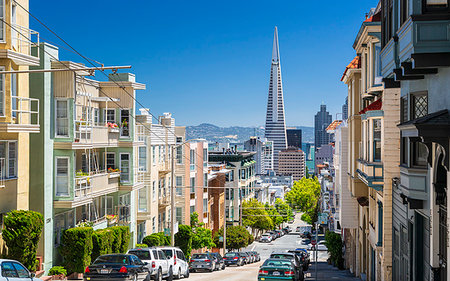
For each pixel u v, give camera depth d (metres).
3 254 24.47
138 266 23.19
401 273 22.02
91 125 32.09
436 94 15.06
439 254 15.55
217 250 74.75
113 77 37.19
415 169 16.75
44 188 28.17
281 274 24.62
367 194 33.62
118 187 36.81
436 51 13.23
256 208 97.56
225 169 85.44
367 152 27.56
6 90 23.08
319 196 132.38
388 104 25.06
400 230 22.11
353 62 34.00
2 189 24.61
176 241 51.19
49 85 28.81
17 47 24.19
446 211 14.95
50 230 28.72
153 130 46.09
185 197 57.88
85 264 29.28
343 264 52.34
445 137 13.61
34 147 28.23
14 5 24.02
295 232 141.12
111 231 32.59
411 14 13.62
